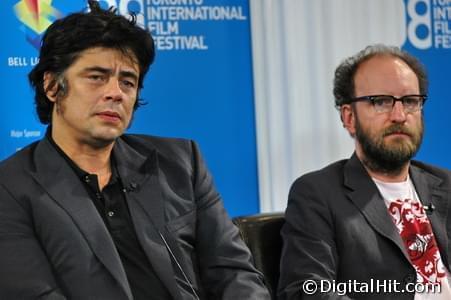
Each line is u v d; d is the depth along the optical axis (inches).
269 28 212.2
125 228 121.7
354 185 142.9
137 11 200.1
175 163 131.8
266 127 213.9
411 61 149.0
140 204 123.6
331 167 148.5
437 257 142.0
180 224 126.3
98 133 118.1
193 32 205.9
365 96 144.8
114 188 124.1
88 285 112.4
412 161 156.6
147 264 120.8
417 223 143.4
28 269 111.0
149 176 127.0
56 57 119.1
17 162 119.5
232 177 211.6
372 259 136.8
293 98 214.5
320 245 136.3
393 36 222.2
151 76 202.5
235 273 127.1
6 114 192.5
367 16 220.5
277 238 146.9
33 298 109.7
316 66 216.5
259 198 214.2
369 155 144.8
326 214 139.2
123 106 119.7
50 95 122.6
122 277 114.1
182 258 124.0
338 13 217.6
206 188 134.3
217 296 127.6
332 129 218.4
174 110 205.5
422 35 223.9
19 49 192.9
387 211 141.3
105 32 118.3
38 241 114.7
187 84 206.2
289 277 136.1
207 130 208.7
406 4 222.8
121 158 127.1
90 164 123.5
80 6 197.0
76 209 115.6
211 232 130.5
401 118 142.3
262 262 143.8
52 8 194.4
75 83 118.3
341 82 151.3
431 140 225.3
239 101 211.3
